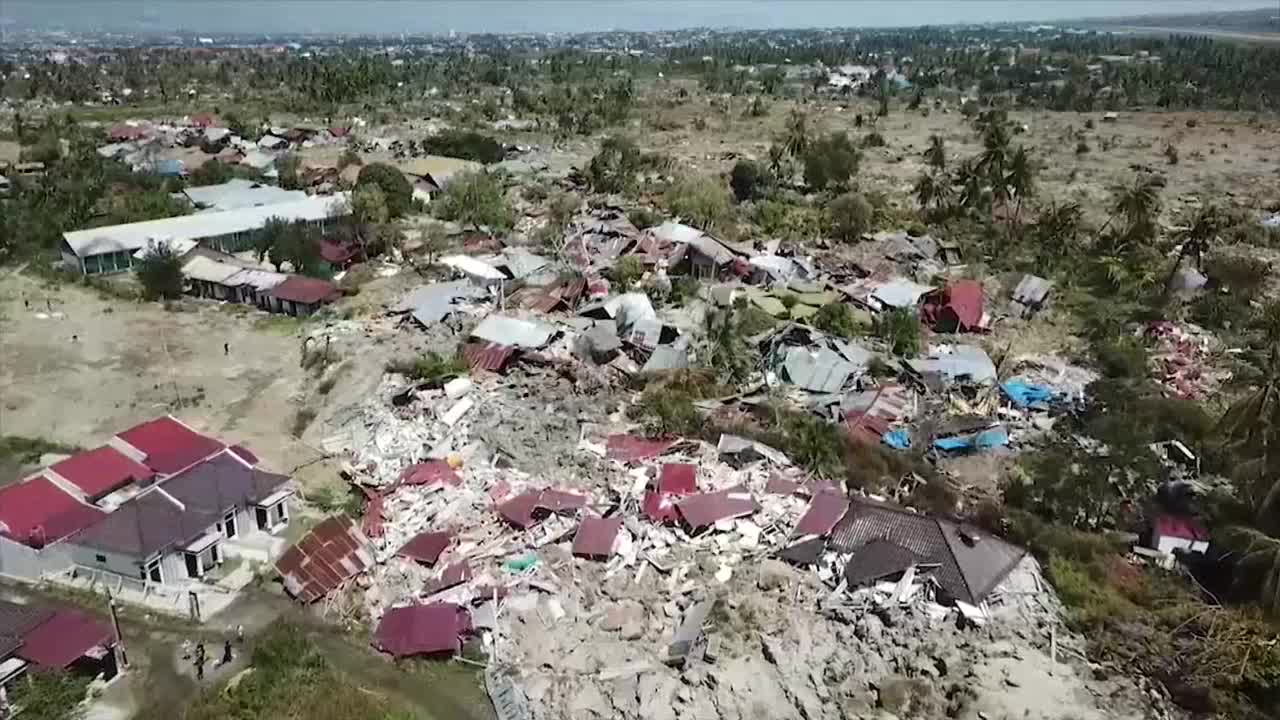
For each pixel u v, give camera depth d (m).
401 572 53.97
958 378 79.25
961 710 44.66
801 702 45.00
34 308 98.00
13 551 54.53
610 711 44.69
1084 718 44.09
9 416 74.38
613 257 112.00
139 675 46.97
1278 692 44.81
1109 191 154.12
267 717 42.72
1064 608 51.38
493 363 79.25
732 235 125.50
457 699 46.19
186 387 80.12
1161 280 104.44
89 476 60.38
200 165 164.50
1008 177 130.00
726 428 69.38
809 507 57.81
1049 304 101.75
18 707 43.34
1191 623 49.34
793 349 82.25
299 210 124.44
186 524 55.03
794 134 167.88
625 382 78.38
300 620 51.16
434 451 66.44
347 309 96.31
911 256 116.56
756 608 50.06
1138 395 73.75
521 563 53.94
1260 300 99.88
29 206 126.19
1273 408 59.12
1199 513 59.47
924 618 49.62
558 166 173.38
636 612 50.50
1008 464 66.75
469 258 108.44
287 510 61.38
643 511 58.38
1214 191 154.25
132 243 111.38
